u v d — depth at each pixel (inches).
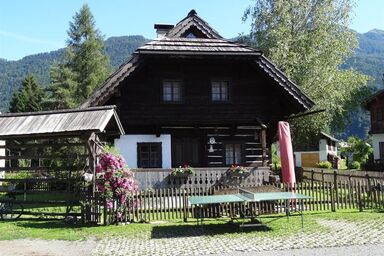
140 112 761.6
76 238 432.5
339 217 531.5
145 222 523.5
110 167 514.6
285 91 781.9
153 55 732.7
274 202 528.1
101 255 363.9
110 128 619.5
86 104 701.3
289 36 1314.0
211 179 706.2
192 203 441.1
